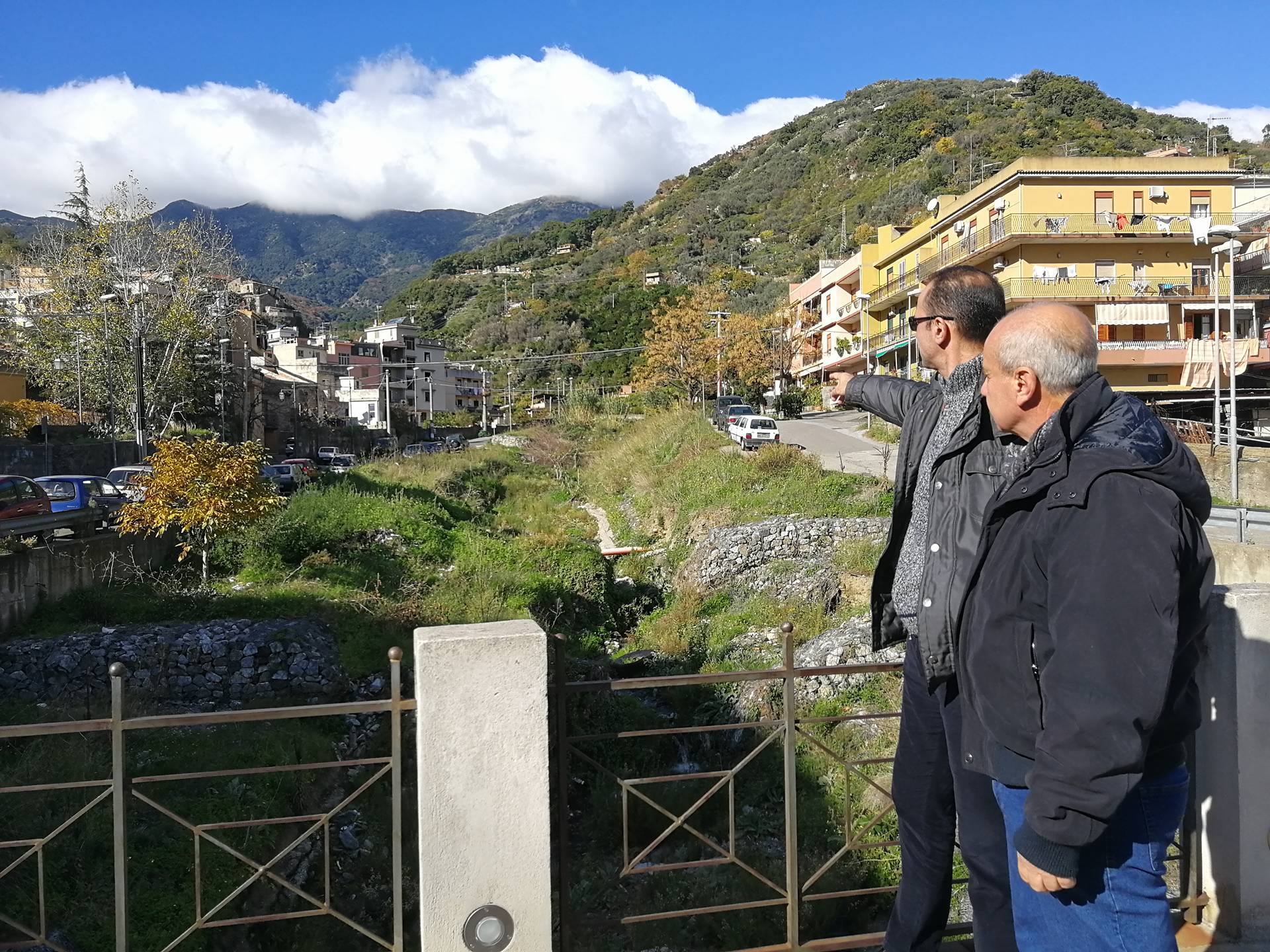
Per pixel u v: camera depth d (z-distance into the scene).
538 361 101.44
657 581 21.91
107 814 9.00
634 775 10.88
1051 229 40.44
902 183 116.25
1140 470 2.03
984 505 2.63
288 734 11.30
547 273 163.50
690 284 112.19
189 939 7.52
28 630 13.98
